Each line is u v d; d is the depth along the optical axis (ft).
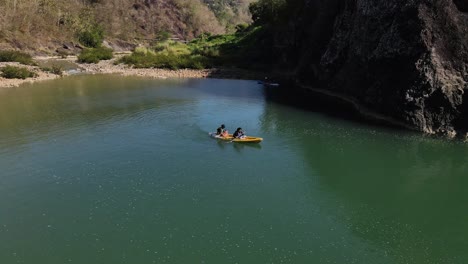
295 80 170.09
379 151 88.58
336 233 56.29
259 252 51.26
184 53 253.24
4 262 48.47
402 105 105.09
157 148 86.38
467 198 68.59
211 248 51.72
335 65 140.56
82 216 58.80
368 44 119.34
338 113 118.62
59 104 125.08
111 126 101.45
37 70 189.37
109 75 191.62
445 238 56.34
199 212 60.44
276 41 207.51
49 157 80.53
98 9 389.60
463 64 101.09
